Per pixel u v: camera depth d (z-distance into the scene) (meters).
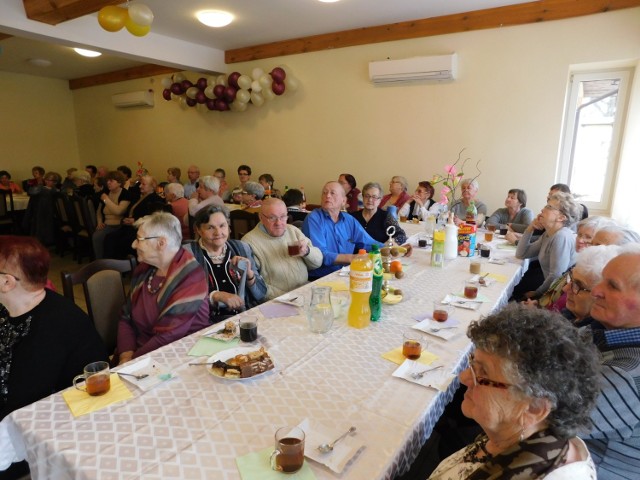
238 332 1.47
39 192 5.50
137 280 1.74
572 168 4.22
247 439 0.92
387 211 3.40
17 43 5.36
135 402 1.06
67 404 1.05
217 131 6.35
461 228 2.65
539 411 0.69
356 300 1.53
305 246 2.28
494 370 0.73
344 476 0.82
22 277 1.28
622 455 0.96
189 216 4.45
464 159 4.43
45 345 1.29
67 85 8.16
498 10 3.98
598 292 1.10
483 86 4.20
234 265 2.02
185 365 1.25
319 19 4.38
